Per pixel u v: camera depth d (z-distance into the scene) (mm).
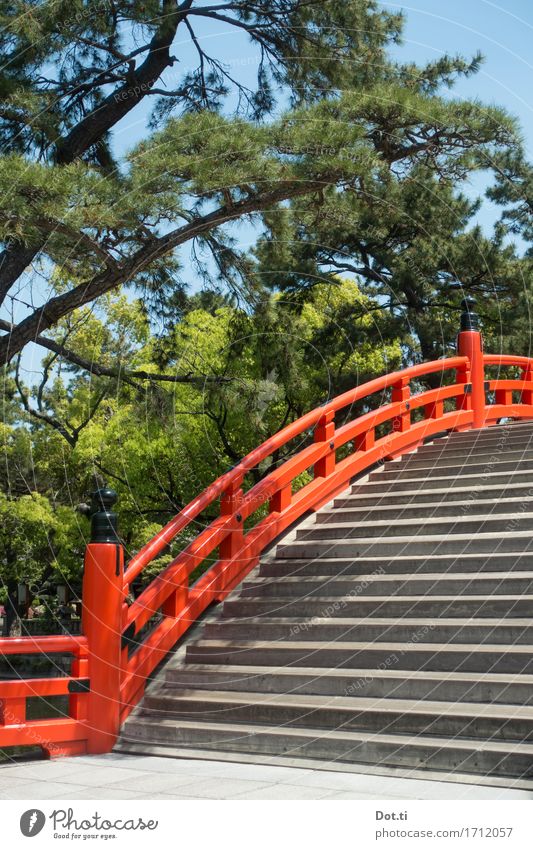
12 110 10758
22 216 8547
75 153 12773
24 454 25188
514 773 4988
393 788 5023
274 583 8047
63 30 10953
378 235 19750
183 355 17141
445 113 9344
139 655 7168
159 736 6516
